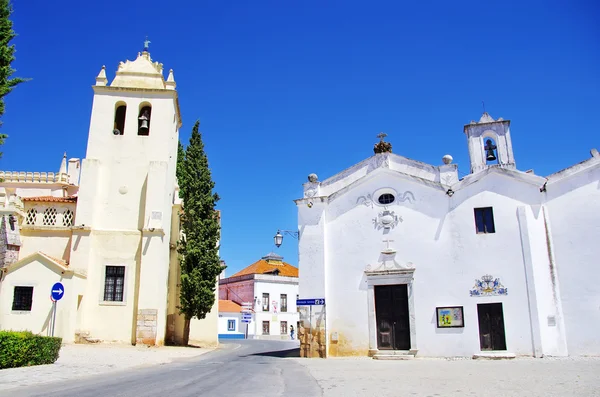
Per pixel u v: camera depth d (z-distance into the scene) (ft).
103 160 90.94
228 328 198.59
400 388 34.65
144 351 73.92
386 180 76.02
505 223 68.90
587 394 29.55
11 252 84.23
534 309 64.85
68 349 69.56
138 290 84.02
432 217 72.33
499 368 49.78
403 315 70.74
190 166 101.50
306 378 42.73
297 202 79.05
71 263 83.51
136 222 88.07
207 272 95.86
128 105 94.68
